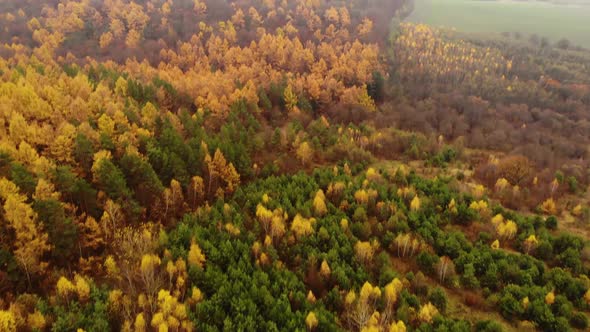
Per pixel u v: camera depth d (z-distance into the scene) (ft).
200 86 392.68
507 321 196.03
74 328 155.43
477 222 257.75
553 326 186.80
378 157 362.74
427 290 206.39
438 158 349.82
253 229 227.81
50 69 362.53
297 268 211.41
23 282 181.88
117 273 191.11
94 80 370.73
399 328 167.73
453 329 176.45
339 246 222.48
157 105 342.44
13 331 150.20
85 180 220.23
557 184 307.99
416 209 255.29
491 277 211.00
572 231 268.41
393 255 233.96
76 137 235.20
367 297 185.98
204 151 270.26
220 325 172.55
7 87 281.95
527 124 451.94
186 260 197.67
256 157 321.11
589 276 221.46
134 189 238.07
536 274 212.84
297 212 243.19
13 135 238.48
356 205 255.91
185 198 255.29
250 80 421.18
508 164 328.49
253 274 194.80
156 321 161.58
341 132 382.63
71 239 196.34
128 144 247.09
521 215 276.41
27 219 184.14
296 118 392.47
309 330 171.12
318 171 295.48
